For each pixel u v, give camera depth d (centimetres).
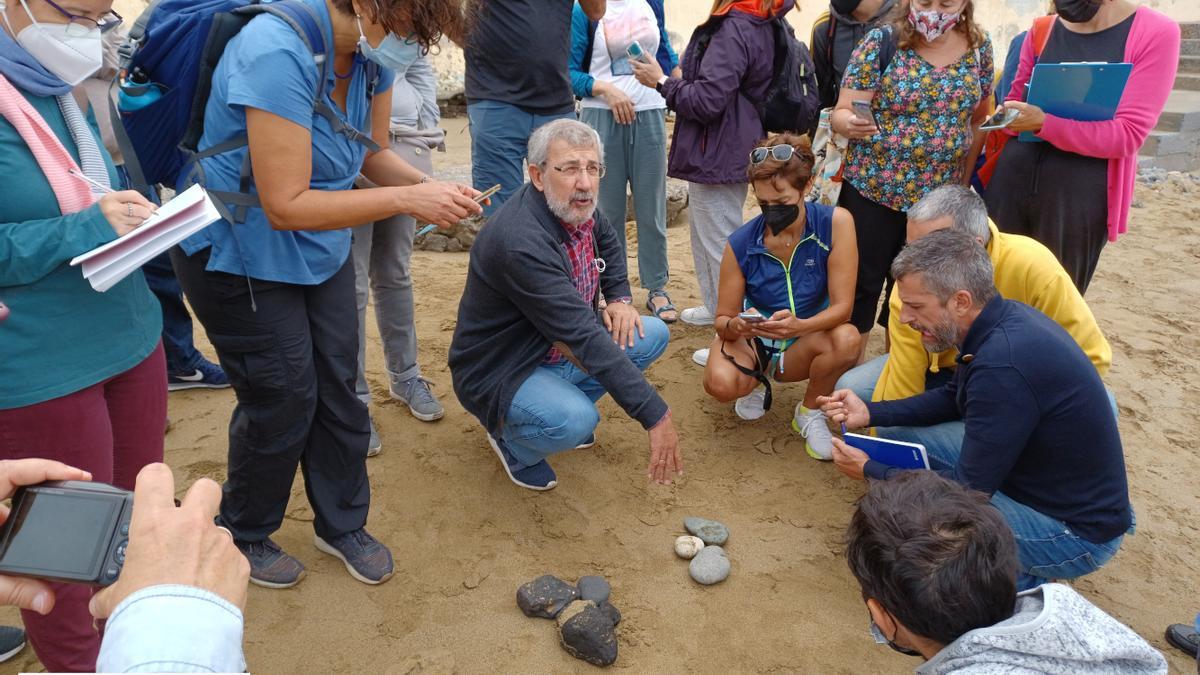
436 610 276
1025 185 372
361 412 276
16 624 266
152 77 225
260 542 279
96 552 117
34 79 183
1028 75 389
